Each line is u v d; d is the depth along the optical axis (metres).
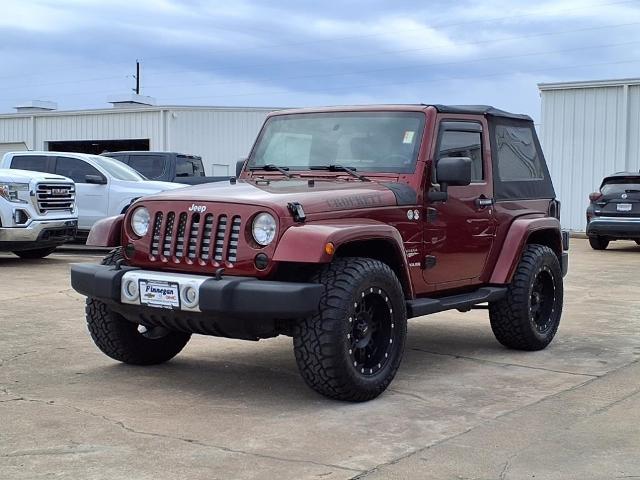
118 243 5.53
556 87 22.84
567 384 5.68
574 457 4.12
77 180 14.62
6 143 32.53
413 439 4.38
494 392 5.43
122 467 3.86
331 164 6.06
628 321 8.41
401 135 5.92
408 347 6.99
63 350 6.53
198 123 29.23
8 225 11.95
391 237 5.20
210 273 4.98
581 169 22.70
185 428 4.50
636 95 21.84
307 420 4.70
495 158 6.61
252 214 4.86
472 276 6.34
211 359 6.32
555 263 6.98
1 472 3.78
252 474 3.79
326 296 4.79
